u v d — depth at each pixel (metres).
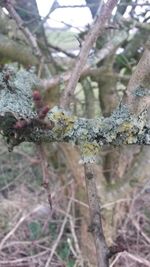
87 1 0.46
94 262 0.51
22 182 0.72
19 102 0.18
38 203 0.66
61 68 0.54
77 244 0.53
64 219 0.58
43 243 0.61
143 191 0.61
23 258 0.56
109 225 0.50
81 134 0.19
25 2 0.49
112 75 0.51
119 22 0.44
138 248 0.58
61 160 0.61
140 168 0.50
